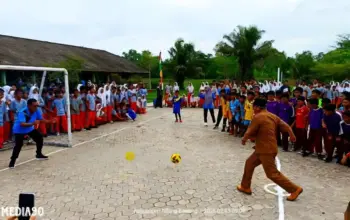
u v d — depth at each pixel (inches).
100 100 533.0
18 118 279.1
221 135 430.3
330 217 181.3
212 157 314.2
